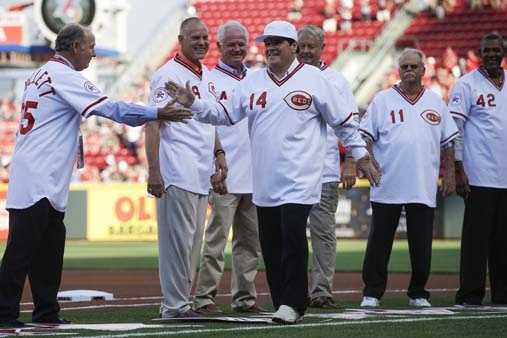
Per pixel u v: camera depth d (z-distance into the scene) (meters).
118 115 11.70
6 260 11.70
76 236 40.38
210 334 10.68
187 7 50.66
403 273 22.89
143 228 39.94
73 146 12.00
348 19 47.38
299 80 12.04
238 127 14.06
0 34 48.88
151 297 16.92
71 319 12.71
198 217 12.99
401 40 46.06
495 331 11.14
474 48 45.09
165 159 12.65
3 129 48.00
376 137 15.19
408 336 10.62
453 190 15.16
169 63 12.97
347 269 24.03
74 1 44.56
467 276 14.99
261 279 21.19
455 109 15.25
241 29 14.30
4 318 11.62
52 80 11.81
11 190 11.83
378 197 14.97
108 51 47.69
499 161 15.09
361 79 45.31
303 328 11.28
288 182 11.92
